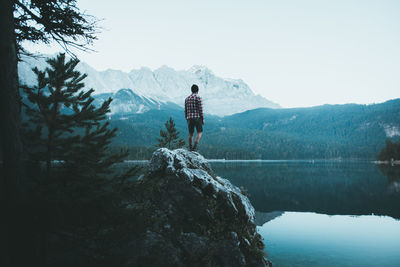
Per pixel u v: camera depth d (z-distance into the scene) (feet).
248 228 24.00
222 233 20.63
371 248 37.04
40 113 12.25
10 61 12.21
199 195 21.11
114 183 14.26
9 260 11.80
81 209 12.37
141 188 14.97
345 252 35.45
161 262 16.99
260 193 105.70
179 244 18.71
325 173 263.70
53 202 11.69
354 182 158.71
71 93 13.09
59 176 12.89
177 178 21.18
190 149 28.60
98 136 13.35
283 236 43.91
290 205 77.41
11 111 12.06
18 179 12.19
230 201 22.17
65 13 16.74
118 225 14.03
